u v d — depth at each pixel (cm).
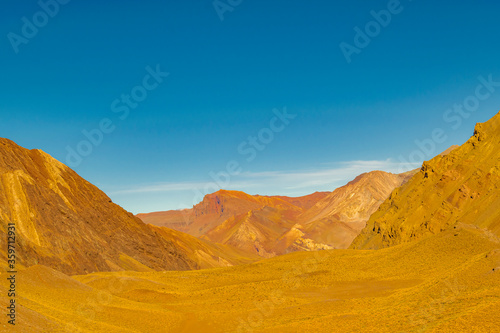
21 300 6731
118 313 7750
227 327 7400
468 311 5494
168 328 7462
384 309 6919
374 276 10144
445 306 6122
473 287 6744
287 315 7756
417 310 6322
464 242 10362
